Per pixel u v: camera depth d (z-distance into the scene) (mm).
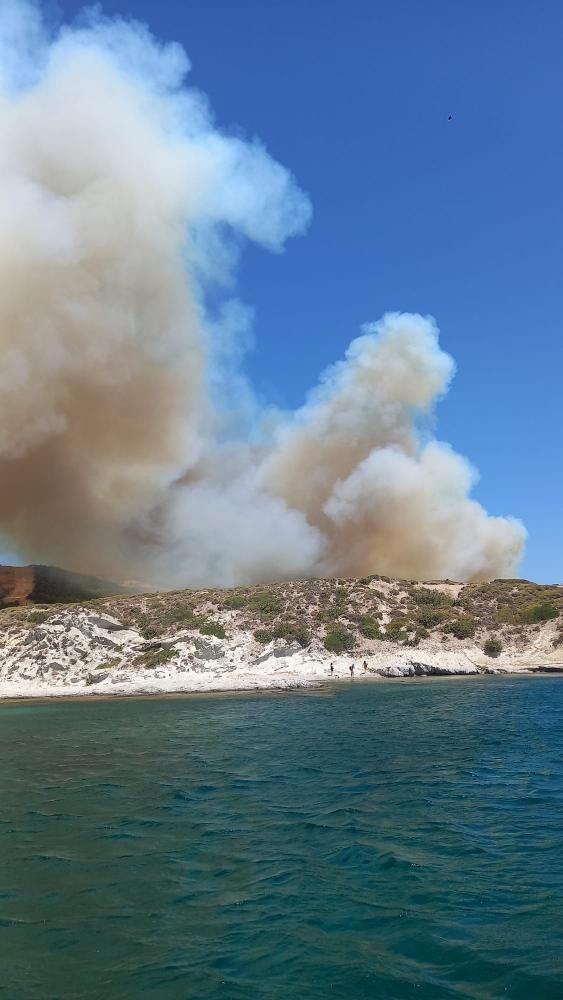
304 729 27188
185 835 12906
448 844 12117
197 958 7977
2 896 9945
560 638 61250
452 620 65000
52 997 7164
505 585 77062
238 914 9203
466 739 24062
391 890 9977
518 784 16859
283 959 7918
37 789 17109
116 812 14664
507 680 49844
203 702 38781
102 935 8617
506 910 9211
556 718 29391
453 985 7320
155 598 69062
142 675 49031
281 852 11797
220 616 61688
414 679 51562
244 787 16906
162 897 9828
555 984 7297
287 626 59906
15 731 28703
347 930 8672
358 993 7176
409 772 18500
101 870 11000
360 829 13117
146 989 7297
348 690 43719
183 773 18844
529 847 11891
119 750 23016
